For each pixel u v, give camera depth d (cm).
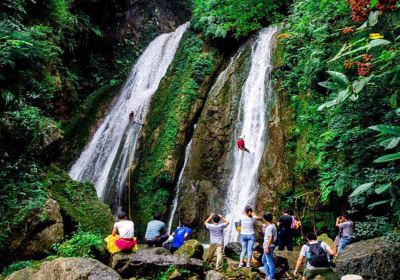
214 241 786
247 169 1297
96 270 577
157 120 1625
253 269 739
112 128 1778
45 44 1158
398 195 288
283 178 1148
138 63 2162
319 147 1072
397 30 545
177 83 1717
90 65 1997
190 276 666
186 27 2086
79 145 1755
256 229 1073
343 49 370
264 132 1321
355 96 323
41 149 998
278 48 1456
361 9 352
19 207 828
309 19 1212
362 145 852
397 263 637
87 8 1806
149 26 2388
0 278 705
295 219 938
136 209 1398
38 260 795
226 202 1289
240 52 1661
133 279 631
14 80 1038
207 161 1401
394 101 358
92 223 955
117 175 1547
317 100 1182
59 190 999
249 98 1447
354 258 651
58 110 1719
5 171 888
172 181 1416
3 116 923
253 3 1630
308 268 564
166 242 858
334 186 898
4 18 1069
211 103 1520
